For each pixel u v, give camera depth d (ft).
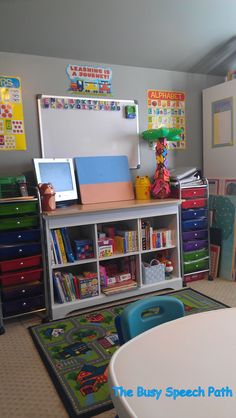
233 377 2.46
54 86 9.32
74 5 7.75
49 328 7.65
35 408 5.15
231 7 8.64
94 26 8.54
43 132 9.24
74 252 8.72
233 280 10.34
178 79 11.27
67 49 9.11
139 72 10.56
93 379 5.75
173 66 10.87
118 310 8.45
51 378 5.83
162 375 2.49
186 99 11.50
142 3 8.04
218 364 2.61
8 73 8.74
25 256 7.91
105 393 5.39
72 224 8.24
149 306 3.81
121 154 10.45
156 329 3.19
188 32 9.40
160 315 3.88
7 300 7.83
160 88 10.98
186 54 10.40
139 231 9.25
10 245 7.70
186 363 2.63
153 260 9.78
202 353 2.77
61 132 9.48
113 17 8.35
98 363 6.22
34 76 9.05
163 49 9.95
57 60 9.29
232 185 10.69
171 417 2.10
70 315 8.28
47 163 8.80
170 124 11.28
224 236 10.61
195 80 11.59
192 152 11.84
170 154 11.45
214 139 11.31
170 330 3.17
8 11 7.55
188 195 10.02
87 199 9.45
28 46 8.68
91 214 8.45
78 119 9.69
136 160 10.73
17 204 7.63
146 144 10.86
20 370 6.13
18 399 5.36
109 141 10.21
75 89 9.59
